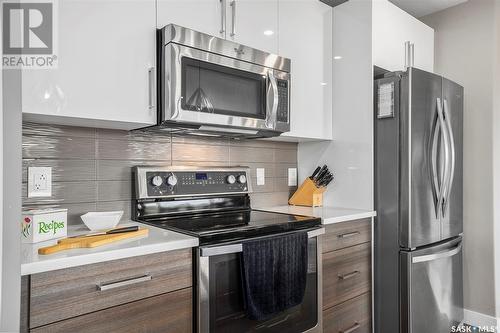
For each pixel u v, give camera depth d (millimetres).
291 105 2023
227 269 1355
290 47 2021
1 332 812
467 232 2559
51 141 1474
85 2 1272
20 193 866
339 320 1863
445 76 2701
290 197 2492
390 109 2035
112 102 1339
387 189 2057
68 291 986
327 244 1809
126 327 1104
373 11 2143
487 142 2473
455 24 2654
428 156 2062
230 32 1710
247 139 2213
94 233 1300
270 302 1449
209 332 1282
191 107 1485
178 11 1530
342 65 2275
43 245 1124
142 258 1144
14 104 878
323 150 2389
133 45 1397
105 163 1630
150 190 1692
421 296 2004
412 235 1961
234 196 2062
